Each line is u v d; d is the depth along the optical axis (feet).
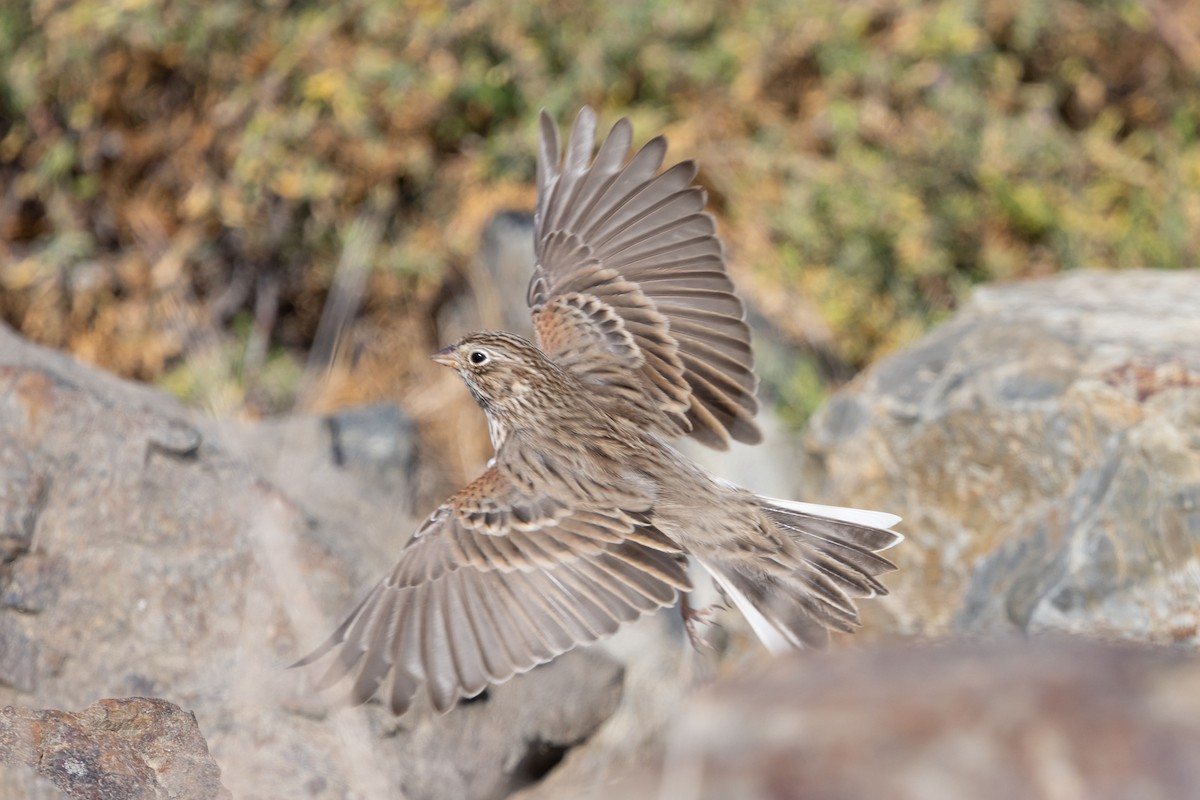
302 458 42.11
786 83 58.90
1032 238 57.57
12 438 35.27
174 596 33.94
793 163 57.06
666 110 58.03
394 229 57.72
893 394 40.19
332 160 56.75
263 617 33.63
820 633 27.78
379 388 55.83
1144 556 33.50
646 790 17.93
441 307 57.47
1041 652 17.93
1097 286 44.86
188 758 27.76
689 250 32.12
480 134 58.08
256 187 56.03
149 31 55.06
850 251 56.29
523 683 35.83
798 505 29.81
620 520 28.66
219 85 56.90
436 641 27.40
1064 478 36.78
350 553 36.32
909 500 38.83
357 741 32.09
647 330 32.07
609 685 36.99
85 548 34.40
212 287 57.41
